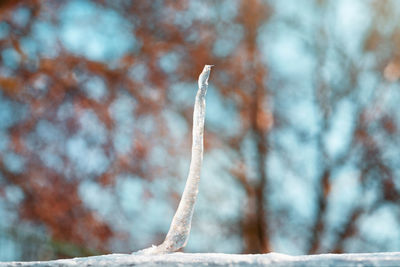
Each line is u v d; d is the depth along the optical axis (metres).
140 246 12.48
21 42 12.08
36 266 1.27
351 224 13.39
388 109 14.12
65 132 12.38
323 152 13.83
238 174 13.45
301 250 13.52
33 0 12.05
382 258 1.12
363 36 14.62
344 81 14.34
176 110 13.38
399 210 13.30
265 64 14.21
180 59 13.56
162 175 12.79
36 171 12.21
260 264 1.15
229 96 13.88
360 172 13.70
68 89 12.30
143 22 13.41
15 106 12.20
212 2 13.89
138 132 12.78
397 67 14.26
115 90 12.63
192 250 12.95
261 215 13.24
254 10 14.01
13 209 11.84
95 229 12.16
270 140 13.88
